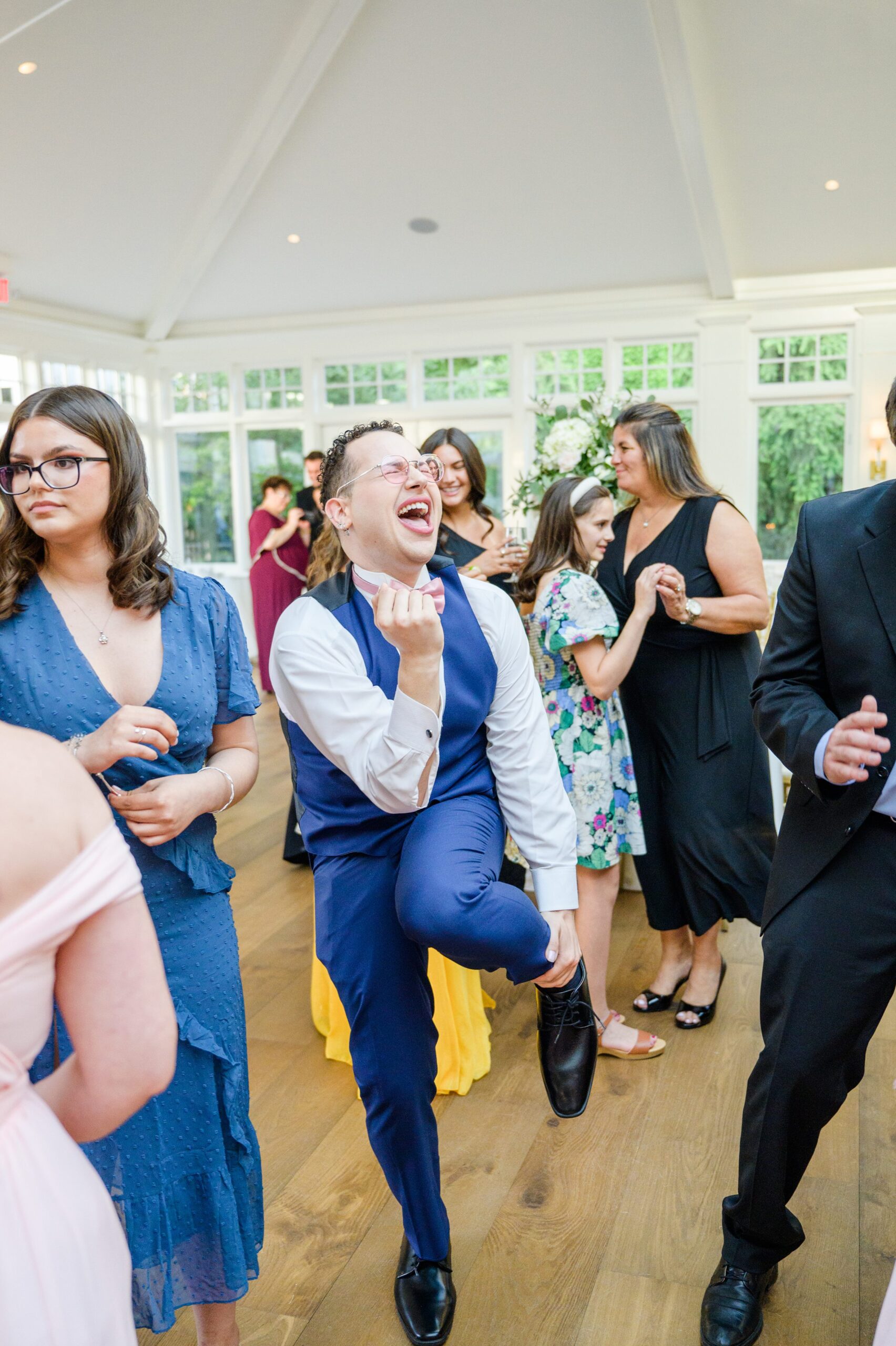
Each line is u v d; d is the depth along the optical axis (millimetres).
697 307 8492
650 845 2623
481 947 1324
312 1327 1635
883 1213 1872
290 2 6094
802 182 7301
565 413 3600
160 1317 1349
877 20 6004
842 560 1401
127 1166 1320
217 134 7090
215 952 1400
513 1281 1718
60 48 5934
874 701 1239
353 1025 1518
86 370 9219
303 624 1471
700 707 2447
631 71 6457
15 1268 742
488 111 6863
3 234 7504
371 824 1482
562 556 2385
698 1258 1763
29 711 1341
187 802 1318
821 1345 1556
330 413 9641
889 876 1387
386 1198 1972
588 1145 2111
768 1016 1495
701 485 2521
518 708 1543
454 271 8625
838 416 8492
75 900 766
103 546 1386
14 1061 766
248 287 9000
